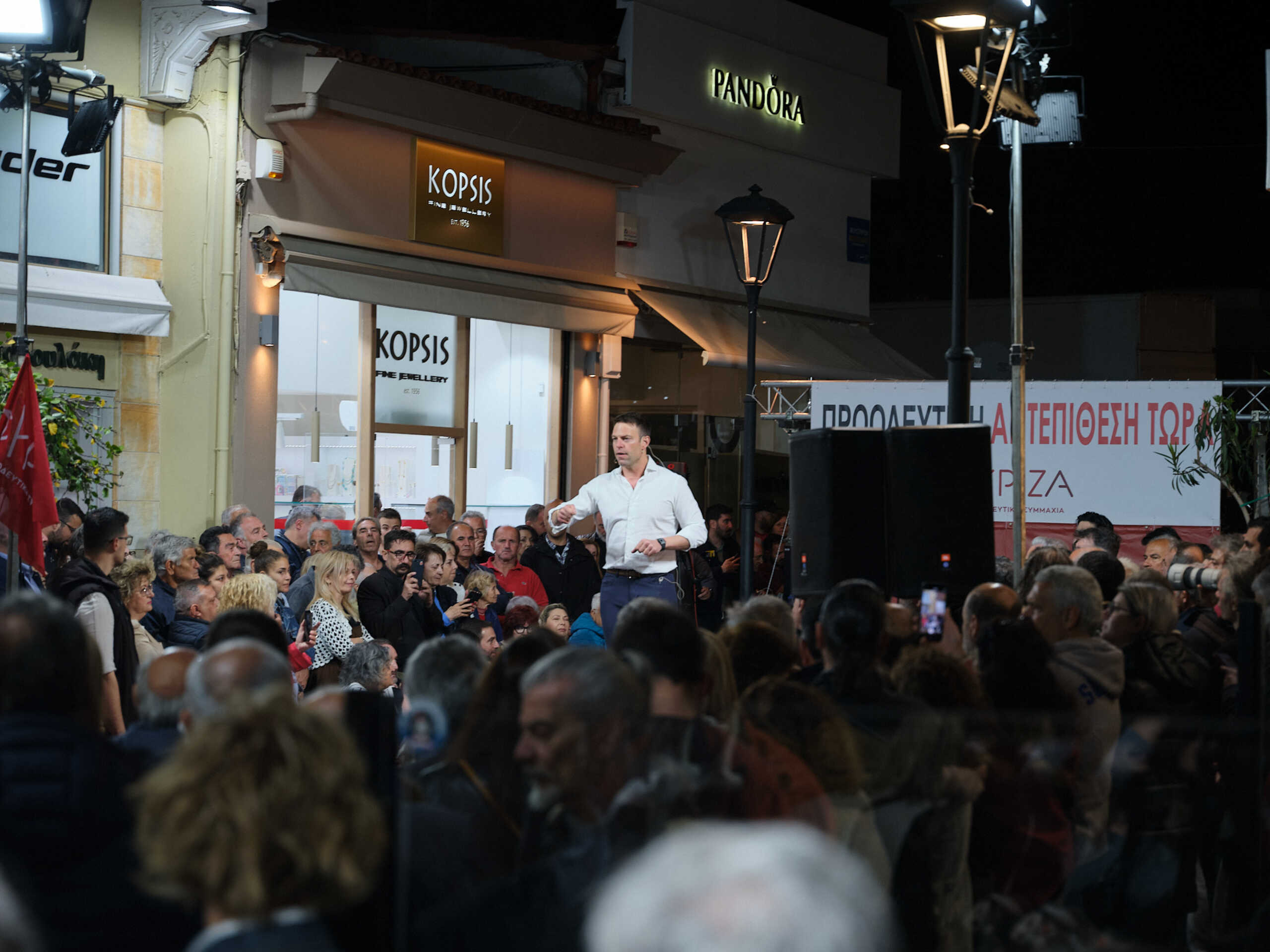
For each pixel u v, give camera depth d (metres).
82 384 11.04
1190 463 12.16
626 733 2.32
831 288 18.55
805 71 17.89
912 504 5.42
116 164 11.20
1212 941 2.59
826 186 18.44
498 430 14.70
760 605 4.86
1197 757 2.49
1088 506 12.34
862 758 2.40
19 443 6.39
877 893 1.03
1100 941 2.46
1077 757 2.44
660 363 17.38
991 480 5.44
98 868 2.29
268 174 11.91
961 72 6.39
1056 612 4.80
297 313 12.62
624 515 7.57
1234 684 5.18
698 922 0.86
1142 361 21.92
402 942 2.22
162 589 7.38
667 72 15.86
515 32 14.56
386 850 2.20
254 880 1.68
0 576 6.84
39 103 8.59
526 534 11.51
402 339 13.66
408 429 13.73
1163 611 5.22
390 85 12.41
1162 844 2.48
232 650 3.02
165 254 11.59
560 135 14.20
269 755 1.74
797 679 3.78
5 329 10.60
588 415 15.59
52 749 2.41
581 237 15.03
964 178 6.26
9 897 1.27
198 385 11.67
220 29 11.09
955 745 2.42
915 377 18.77
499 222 14.05
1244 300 25.45
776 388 18.58
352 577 7.50
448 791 2.27
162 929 2.26
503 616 8.90
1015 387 10.74
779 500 19.11
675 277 16.25
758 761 2.36
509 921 2.24
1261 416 12.27
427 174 13.26
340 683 6.31
